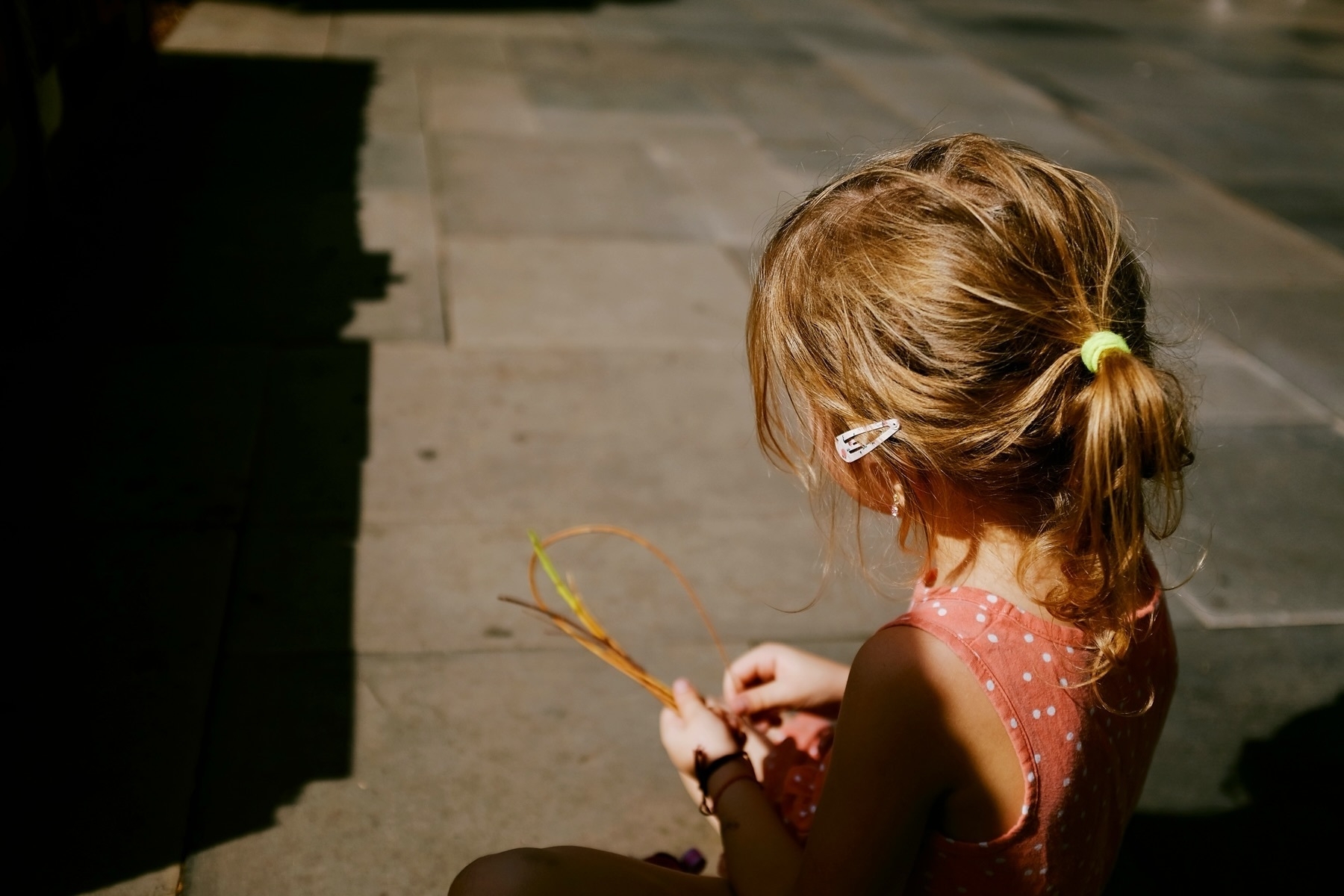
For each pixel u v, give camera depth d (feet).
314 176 17.29
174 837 6.29
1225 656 8.64
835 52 30.42
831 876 3.83
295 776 6.79
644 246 15.84
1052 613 3.71
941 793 3.78
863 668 3.78
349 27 28.40
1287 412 12.55
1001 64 30.50
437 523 9.37
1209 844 6.87
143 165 16.81
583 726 7.43
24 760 6.65
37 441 9.82
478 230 15.88
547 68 25.99
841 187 3.94
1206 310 15.15
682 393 11.94
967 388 3.52
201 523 9.02
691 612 8.65
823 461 4.11
